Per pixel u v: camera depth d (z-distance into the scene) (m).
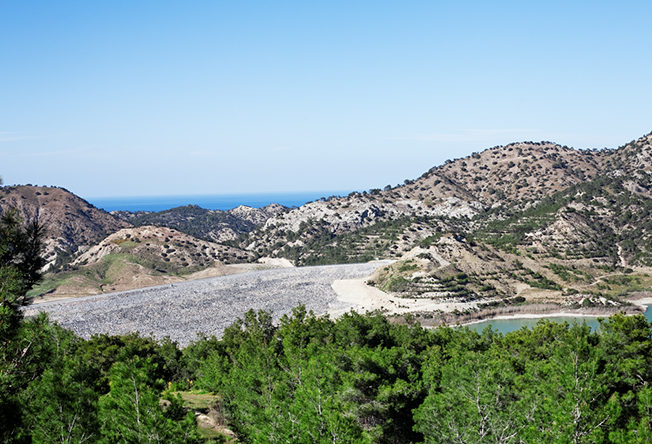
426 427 44.41
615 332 49.44
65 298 188.00
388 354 54.41
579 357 39.75
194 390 71.06
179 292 193.12
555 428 32.72
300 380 47.47
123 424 29.70
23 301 23.66
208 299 182.88
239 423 44.97
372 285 195.00
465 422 41.91
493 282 179.38
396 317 153.12
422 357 59.31
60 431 27.22
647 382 44.97
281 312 166.88
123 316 157.75
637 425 33.19
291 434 33.78
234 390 50.03
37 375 27.47
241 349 73.56
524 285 177.75
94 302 174.12
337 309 167.50
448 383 49.91
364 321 71.94
